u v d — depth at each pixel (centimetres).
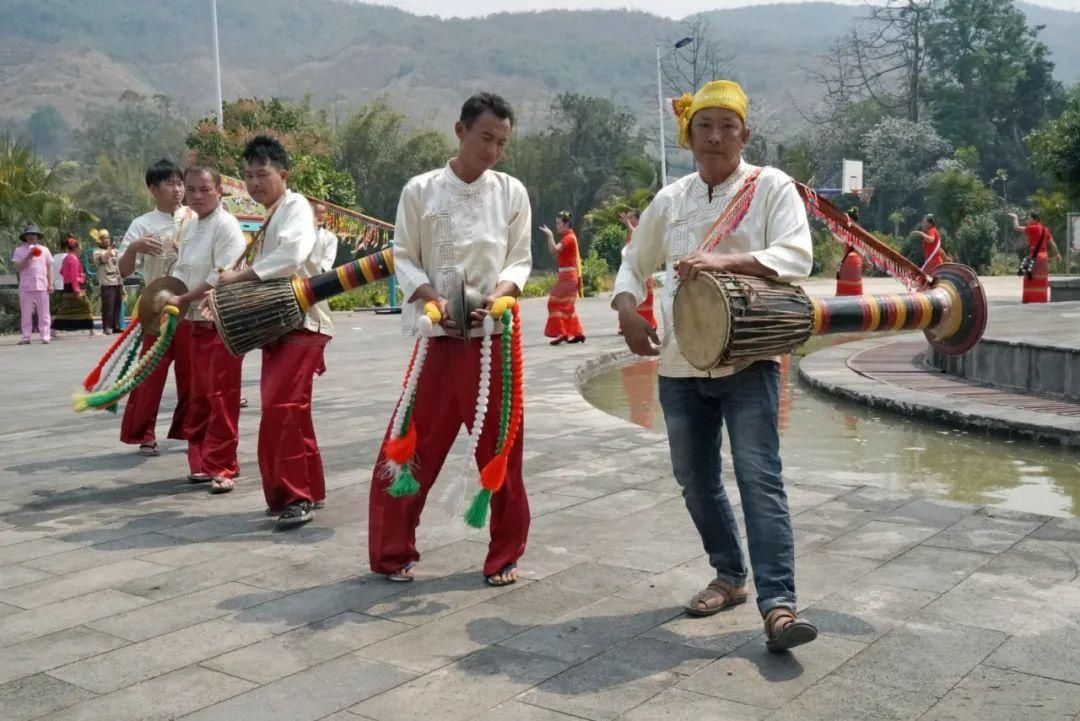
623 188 5719
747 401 340
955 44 7044
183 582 414
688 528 473
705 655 330
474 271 397
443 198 397
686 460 361
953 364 968
